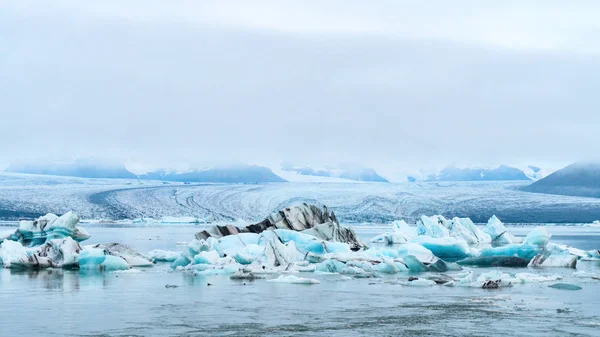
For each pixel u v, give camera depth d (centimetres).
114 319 1528
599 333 1373
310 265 3052
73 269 2923
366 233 9712
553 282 2367
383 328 1424
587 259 3834
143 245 5241
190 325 1452
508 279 2348
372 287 2205
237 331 1384
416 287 2208
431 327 1438
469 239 6912
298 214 5094
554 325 1462
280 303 1797
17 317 1557
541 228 3734
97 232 8256
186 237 6794
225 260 3009
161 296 1948
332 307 1722
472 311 1656
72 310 1666
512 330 1406
